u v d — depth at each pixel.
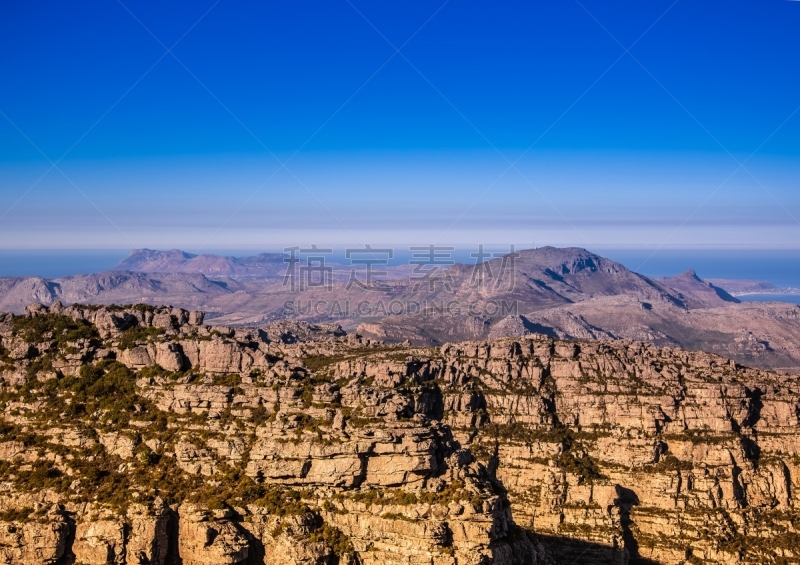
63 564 145.62
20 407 171.50
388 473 151.88
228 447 157.38
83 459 159.25
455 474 154.00
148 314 194.25
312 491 153.25
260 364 175.00
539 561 163.25
